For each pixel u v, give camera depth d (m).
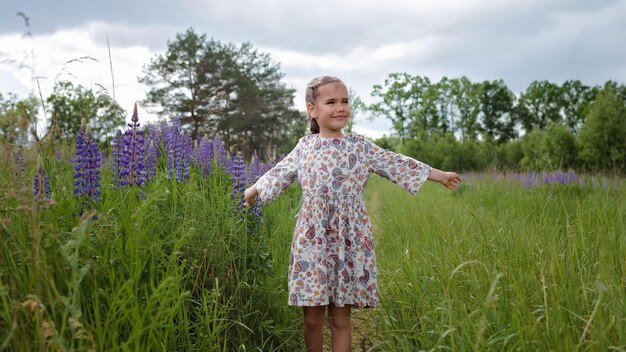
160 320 2.64
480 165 34.91
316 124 3.79
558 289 2.80
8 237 2.55
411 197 11.17
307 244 3.36
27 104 2.85
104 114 3.76
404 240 5.82
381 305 3.81
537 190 8.74
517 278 3.07
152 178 3.88
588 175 9.83
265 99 38.44
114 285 2.59
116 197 3.15
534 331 2.43
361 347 3.77
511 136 79.56
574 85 77.44
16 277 2.29
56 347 2.03
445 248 4.20
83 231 2.21
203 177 4.64
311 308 3.39
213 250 3.44
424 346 2.96
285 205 5.81
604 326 2.43
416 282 3.72
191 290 3.23
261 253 3.73
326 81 3.52
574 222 4.48
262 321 3.57
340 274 3.34
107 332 2.41
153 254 2.83
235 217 3.78
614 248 3.35
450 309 2.76
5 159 2.96
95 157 3.12
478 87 74.06
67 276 2.44
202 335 2.94
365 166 3.52
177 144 4.43
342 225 3.38
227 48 38.22
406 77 70.12
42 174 2.67
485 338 2.66
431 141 39.72
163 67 35.50
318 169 3.45
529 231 3.98
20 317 2.13
